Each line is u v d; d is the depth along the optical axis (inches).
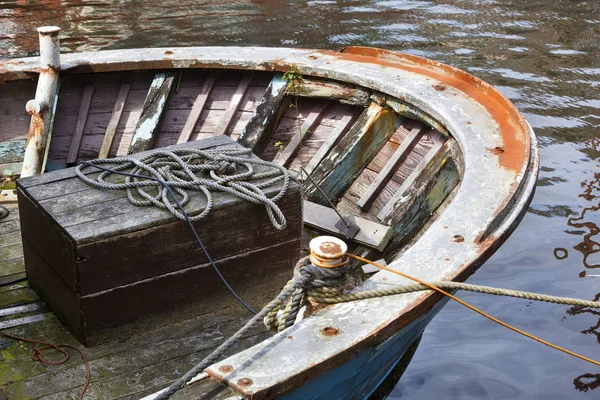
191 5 430.0
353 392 118.3
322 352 96.4
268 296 155.8
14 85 208.2
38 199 139.9
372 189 184.5
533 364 166.7
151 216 135.9
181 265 141.6
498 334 177.0
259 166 155.4
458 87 187.2
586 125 288.2
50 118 197.6
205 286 146.7
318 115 204.4
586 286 193.9
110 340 139.3
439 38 382.3
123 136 209.0
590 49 370.3
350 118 200.7
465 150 154.6
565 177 250.8
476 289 109.0
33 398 125.0
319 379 100.8
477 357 168.9
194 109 210.8
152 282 139.4
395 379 161.5
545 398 156.0
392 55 207.8
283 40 373.4
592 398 156.0
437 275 113.6
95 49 353.4
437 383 160.4
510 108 170.6
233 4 434.0
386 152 194.1
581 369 165.2
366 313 104.7
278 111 204.2
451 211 131.9
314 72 201.5
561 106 304.3
